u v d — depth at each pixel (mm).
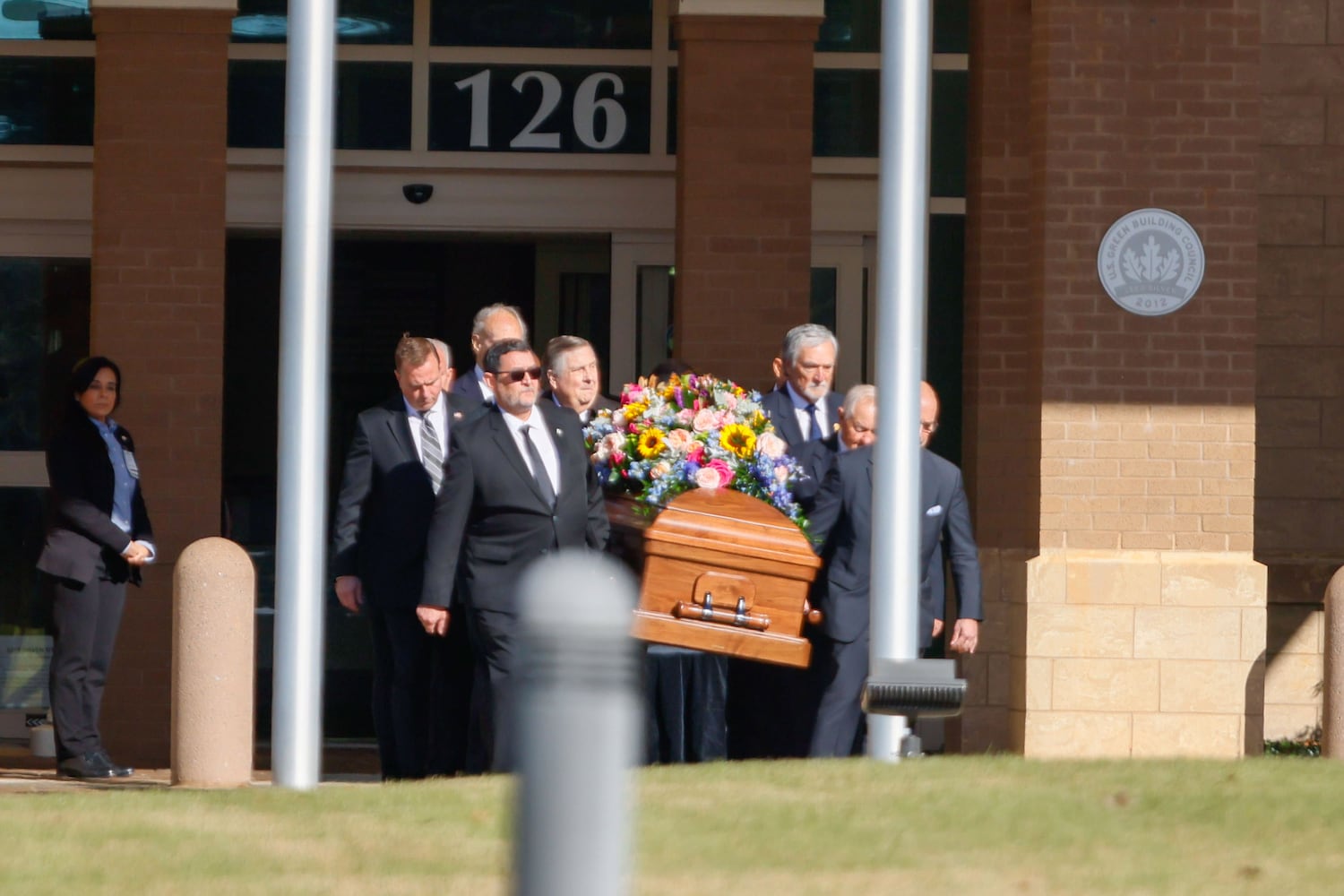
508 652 29859
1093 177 38781
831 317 44812
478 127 44594
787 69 42531
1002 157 43000
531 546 29984
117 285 42344
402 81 44531
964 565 32062
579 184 44719
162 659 42156
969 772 25484
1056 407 38688
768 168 42500
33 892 18828
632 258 44844
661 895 18484
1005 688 42719
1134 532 38594
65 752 36969
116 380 37406
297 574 27219
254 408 45812
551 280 46312
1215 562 38406
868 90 44750
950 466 32188
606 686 10820
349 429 47500
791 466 31641
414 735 33375
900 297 27250
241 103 44281
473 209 44625
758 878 19203
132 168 42344
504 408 30422
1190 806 22844
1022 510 43000
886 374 27297
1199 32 38781
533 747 10789
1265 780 24766
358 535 33312
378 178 44469
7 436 44625
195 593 32656
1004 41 43000
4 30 44281
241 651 32875
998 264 43031
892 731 27484
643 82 44750
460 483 30047
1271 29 44281
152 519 42250
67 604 36812
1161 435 38656
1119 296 38688
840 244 44781
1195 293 38781
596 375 33344
